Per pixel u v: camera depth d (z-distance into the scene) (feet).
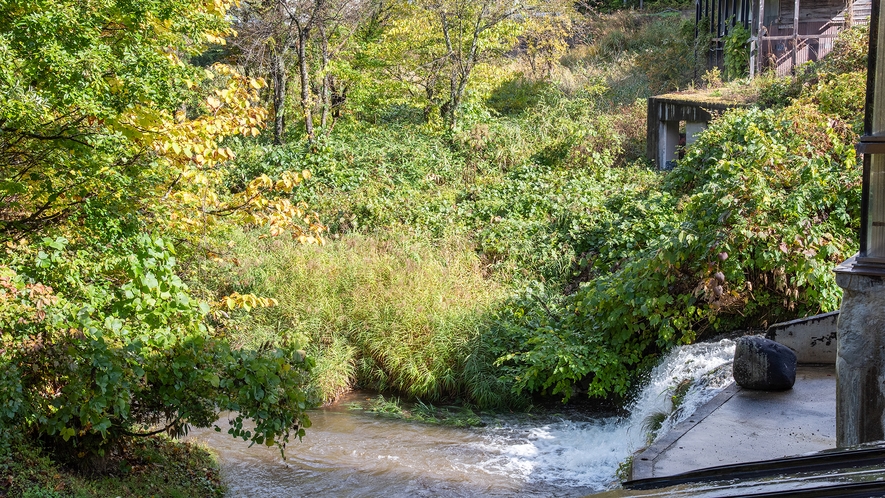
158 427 28.68
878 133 16.80
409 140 71.00
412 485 27.94
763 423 22.39
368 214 57.00
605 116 71.87
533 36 91.15
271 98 84.12
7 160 22.85
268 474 28.81
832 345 28.19
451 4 77.51
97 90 20.88
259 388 22.16
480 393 37.27
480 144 68.28
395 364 39.37
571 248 49.83
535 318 41.11
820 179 34.32
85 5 21.21
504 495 27.02
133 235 22.72
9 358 18.99
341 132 76.69
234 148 68.33
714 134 50.08
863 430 17.25
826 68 55.01
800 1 71.97
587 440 32.17
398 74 83.97
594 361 35.47
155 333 22.09
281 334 41.34
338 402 38.52
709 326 35.83
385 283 45.29
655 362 35.27
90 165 21.84
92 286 22.63
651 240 41.65
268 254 48.55
